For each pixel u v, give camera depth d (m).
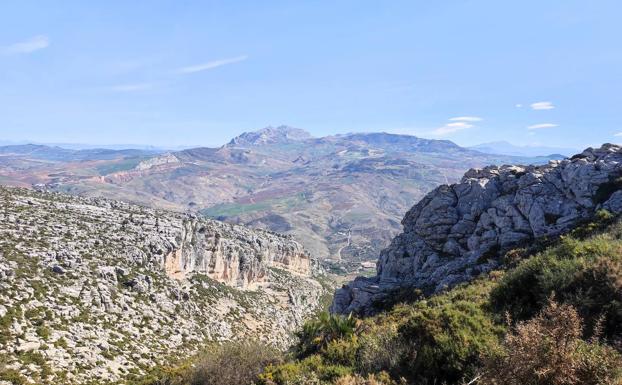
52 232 70.25
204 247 103.50
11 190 91.56
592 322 12.02
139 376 43.72
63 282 56.75
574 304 12.96
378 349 14.02
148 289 70.75
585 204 38.59
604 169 41.19
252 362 22.36
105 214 91.56
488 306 15.88
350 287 46.88
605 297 12.67
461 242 45.59
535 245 34.09
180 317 70.00
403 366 12.79
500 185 48.94
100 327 52.06
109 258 71.19
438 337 12.68
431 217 49.09
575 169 42.59
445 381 11.25
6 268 51.03
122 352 48.62
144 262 78.38
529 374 8.60
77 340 46.00
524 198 42.59
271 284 136.12
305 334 24.77
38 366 37.31
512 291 16.16
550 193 42.28
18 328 42.09
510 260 33.16
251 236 159.12
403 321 16.34
